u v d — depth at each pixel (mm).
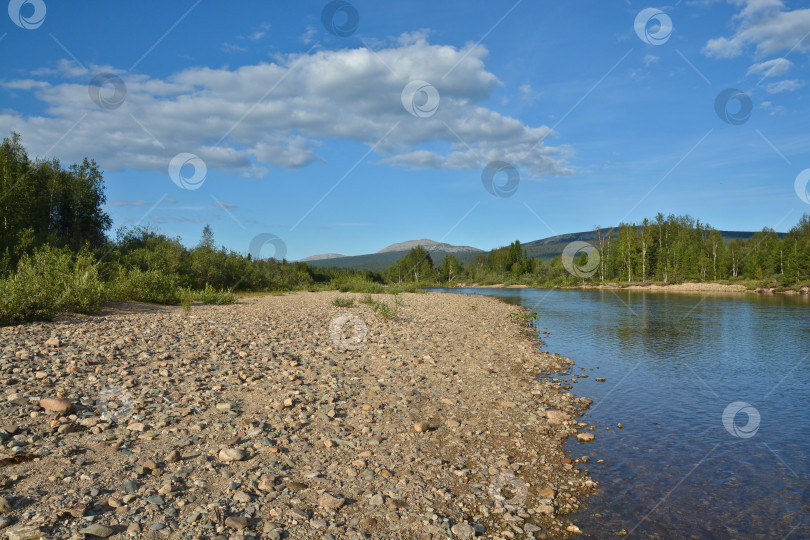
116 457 4500
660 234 74375
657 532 4156
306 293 39844
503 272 89812
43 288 13289
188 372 7863
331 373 8773
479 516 4242
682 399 8445
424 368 9875
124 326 12266
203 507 3795
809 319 21578
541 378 9891
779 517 4449
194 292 25562
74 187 33875
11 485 3789
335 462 4988
